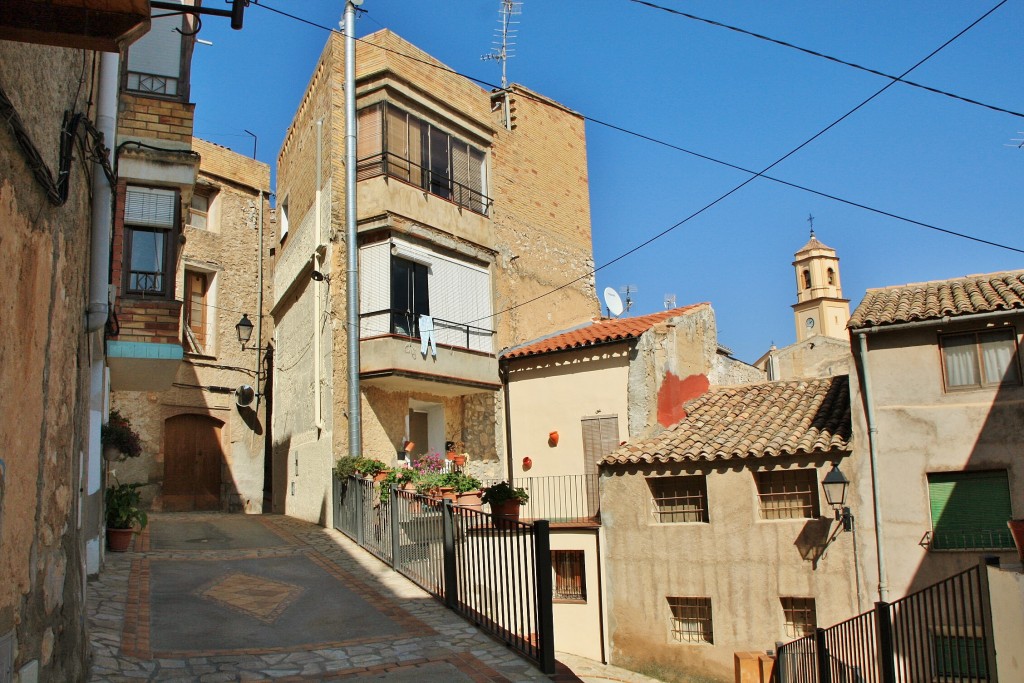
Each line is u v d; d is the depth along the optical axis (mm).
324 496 17953
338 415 18125
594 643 16734
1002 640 8203
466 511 10672
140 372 14062
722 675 15352
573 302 26734
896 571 14875
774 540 15617
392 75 19875
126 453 13773
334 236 19078
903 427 15453
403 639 9406
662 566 16312
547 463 21312
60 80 6039
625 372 20609
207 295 24500
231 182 25484
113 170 10086
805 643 13383
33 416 5371
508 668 8453
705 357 23406
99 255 8789
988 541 14656
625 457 16984
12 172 4766
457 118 21750
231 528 17047
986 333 15430
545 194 26422
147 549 14070
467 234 21188
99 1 4227
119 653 8195
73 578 6641
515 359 21969
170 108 13289
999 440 14898
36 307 5402
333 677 7992
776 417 17578
